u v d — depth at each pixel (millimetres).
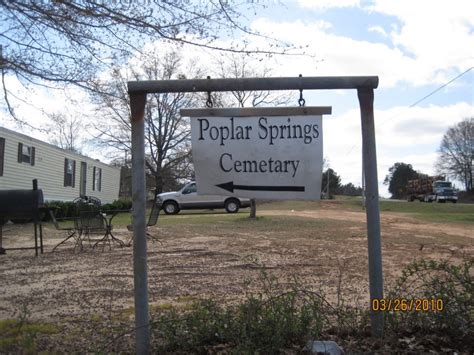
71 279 7234
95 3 5164
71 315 5227
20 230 15102
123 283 6922
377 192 3930
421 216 24719
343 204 39281
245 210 29266
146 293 3775
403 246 10883
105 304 5715
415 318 4082
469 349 3881
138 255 3768
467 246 10953
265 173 4004
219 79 3838
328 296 5867
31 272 7836
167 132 37406
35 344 4145
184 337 3842
